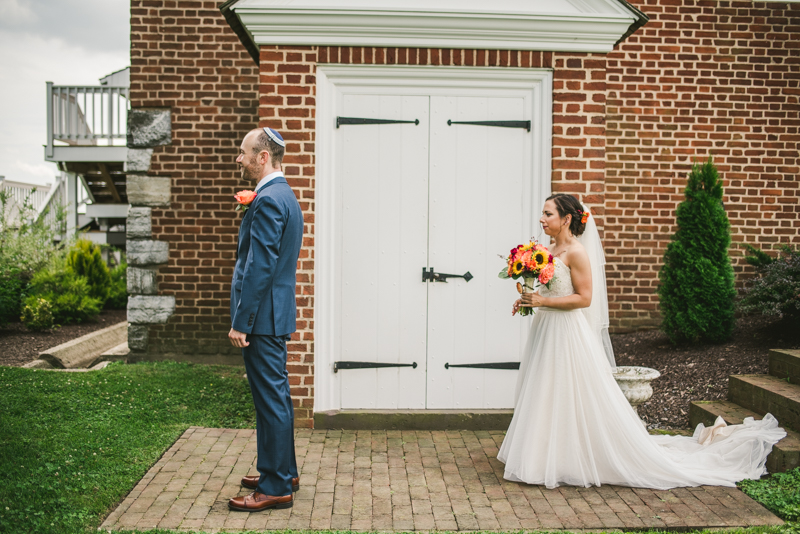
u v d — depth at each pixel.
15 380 5.20
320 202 4.48
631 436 3.55
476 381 4.61
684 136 6.99
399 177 4.53
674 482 3.52
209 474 3.58
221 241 6.72
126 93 11.88
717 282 5.85
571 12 4.41
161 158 6.69
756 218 7.07
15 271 8.73
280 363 3.19
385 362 4.57
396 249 4.55
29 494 3.07
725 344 5.91
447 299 4.57
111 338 8.23
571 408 3.52
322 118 4.47
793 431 3.86
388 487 3.48
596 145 4.55
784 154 7.05
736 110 7.00
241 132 6.69
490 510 3.21
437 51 4.45
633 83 6.95
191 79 6.65
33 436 3.91
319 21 4.33
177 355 6.76
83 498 3.14
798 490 3.34
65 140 11.98
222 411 4.84
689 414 4.64
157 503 3.19
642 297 7.05
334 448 4.11
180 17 6.62
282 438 3.17
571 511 3.20
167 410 4.78
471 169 4.55
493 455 4.02
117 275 10.91
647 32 6.91
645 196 7.01
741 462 3.68
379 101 4.51
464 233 4.57
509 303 4.60
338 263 4.54
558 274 3.57
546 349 3.59
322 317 4.53
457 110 4.54
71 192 12.79
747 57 6.97
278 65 4.42
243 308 3.02
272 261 3.03
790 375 4.40
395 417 4.53
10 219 11.36
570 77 4.51
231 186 6.71
